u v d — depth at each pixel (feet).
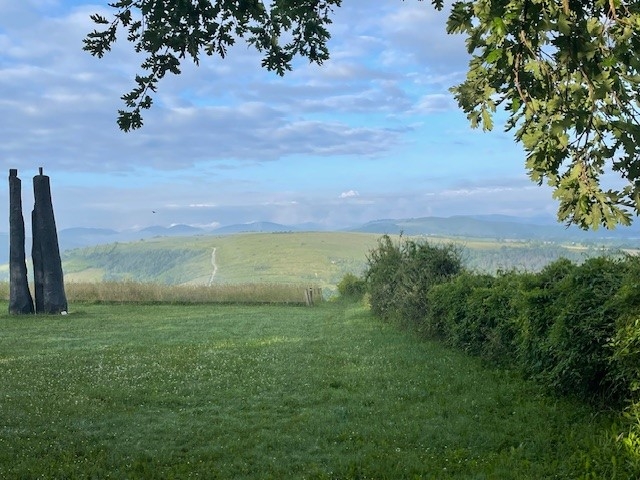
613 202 18.17
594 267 31.65
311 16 26.13
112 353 60.49
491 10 16.16
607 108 18.71
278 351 59.06
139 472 24.12
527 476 21.36
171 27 22.68
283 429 30.25
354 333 74.43
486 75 20.76
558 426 27.48
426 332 63.62
